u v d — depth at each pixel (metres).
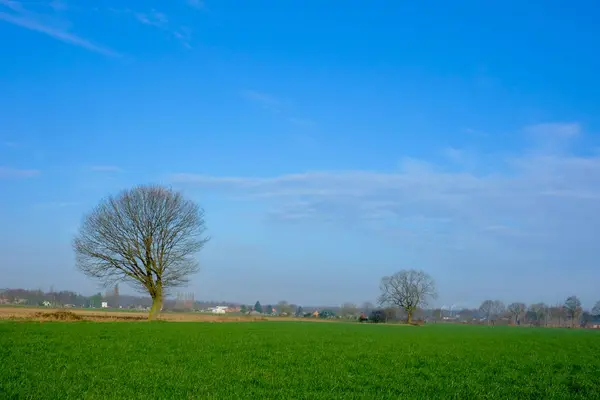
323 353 33.97
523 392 20.14
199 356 28.55
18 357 24.64
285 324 87.25
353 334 60.78
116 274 68.19
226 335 47.38
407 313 136.62
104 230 67.56
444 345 46.53
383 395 18.69
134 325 56.50
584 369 29.34
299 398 17.44
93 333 41.34
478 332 81.81
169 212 69.12
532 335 73.38
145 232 68.25
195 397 16.62
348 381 21.69
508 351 41.06
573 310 172.25
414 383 21.84
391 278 138.50
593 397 19.44
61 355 26.25
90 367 22.55
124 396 16.45
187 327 57.25
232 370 23.50
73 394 16.28
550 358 35.69
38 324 49.75
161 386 18.59
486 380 23.42
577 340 61.25
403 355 34.72
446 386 21.17
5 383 17.45
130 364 24.02
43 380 18.53
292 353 33.09
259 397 17.41
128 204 68.12
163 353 29.53
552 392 20.27
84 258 67.81
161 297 70.00
